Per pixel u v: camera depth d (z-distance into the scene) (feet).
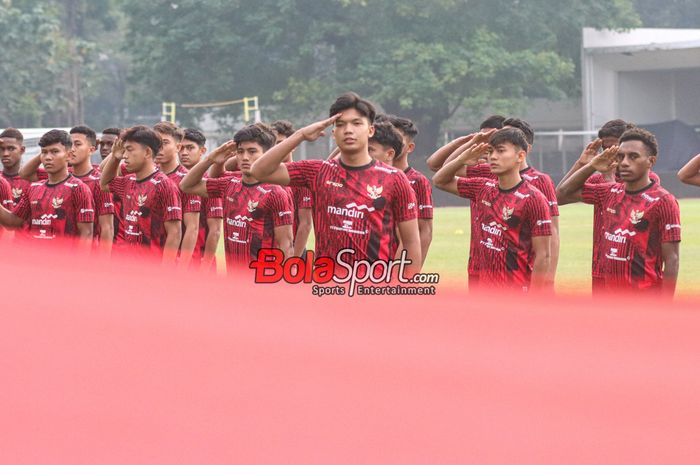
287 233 100.63
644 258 89.71
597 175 106.32
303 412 50.24
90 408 49.70
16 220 117.08
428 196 101.60
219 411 50.14
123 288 57.47
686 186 501.97
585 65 604.49
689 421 50.52
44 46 598.75
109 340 51.49
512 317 56.75
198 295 56.29
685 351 53.11
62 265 73.10
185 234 112.98
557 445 48.85
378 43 566.77
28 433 48.88
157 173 109.70
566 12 586.86
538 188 95.81
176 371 50.60
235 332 52.01
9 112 597.93
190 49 581.53
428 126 599.57
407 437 49.01
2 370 50.16
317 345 52.08
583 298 81.15
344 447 49.26
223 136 617.21
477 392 50.78
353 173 77.36
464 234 285.84
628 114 620.08
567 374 50.70
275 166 76.84
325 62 625.82
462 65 543.80
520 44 595.06
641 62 604.08
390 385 50.49
